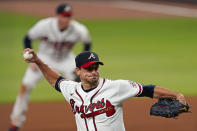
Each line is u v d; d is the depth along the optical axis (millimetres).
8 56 59875
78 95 15258
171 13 112250
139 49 66062
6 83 44938
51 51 32094
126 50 65312
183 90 41469
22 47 66875
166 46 68688
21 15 102250
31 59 16766
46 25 31016
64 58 32844
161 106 15000
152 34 81312
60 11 30578
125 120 31641
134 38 76812
